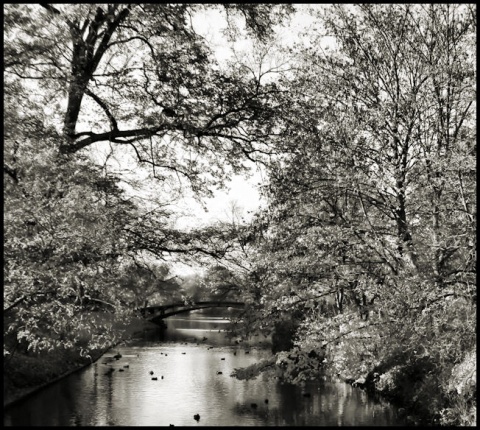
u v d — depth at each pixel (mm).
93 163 14062
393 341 15531
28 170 10812
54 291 12633
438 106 16734
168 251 16703
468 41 16828
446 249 15000
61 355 25047
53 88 12664
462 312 13742
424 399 15211
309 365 16188
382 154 17812
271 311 17234
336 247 17359
